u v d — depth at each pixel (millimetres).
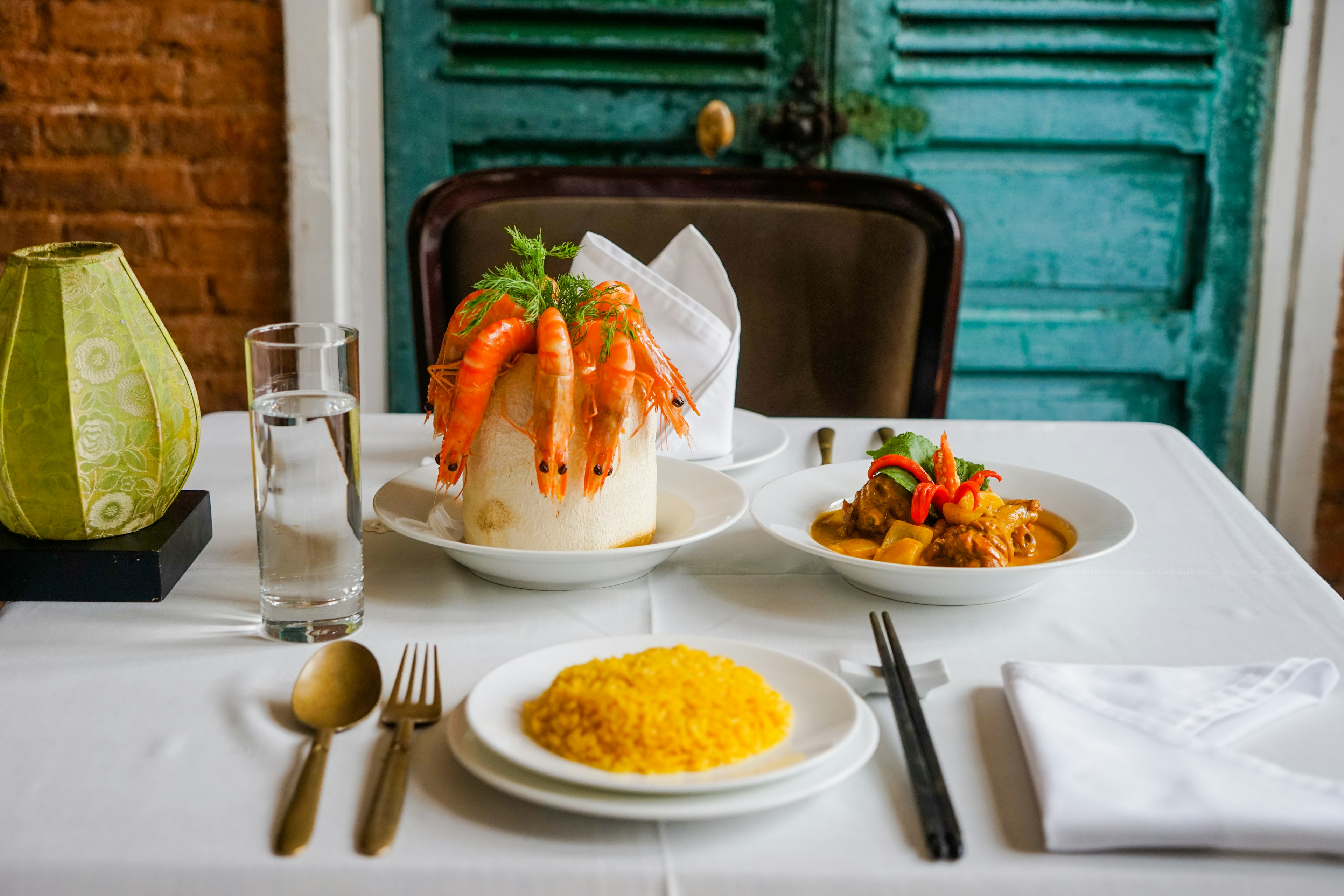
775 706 548
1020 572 693
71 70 1945
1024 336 2064
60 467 725
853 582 766
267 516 679
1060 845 491
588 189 1539
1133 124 1970
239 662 667
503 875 484
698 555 833
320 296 2039
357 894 484
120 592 744
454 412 701
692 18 1934
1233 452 2119
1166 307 2064
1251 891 481
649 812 477
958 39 1933
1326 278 2027
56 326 712
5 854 489
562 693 534
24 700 620
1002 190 2008
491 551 708
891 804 532
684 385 770
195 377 2096
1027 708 577
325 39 1925
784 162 2012
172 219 2020
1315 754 569
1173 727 561
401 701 606
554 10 1925
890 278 1491
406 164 2002
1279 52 1931
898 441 817
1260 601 763
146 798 532
